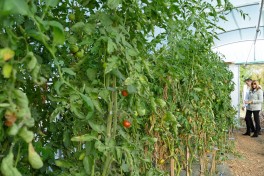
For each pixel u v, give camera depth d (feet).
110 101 3.44
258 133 23.47
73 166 3.25
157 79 6.07
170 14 4.14
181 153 8.16
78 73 3.49
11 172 1.82
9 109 1.83
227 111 14.35
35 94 3.46
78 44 3.33
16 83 2.70
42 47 3.17
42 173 3.55
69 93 2.95
